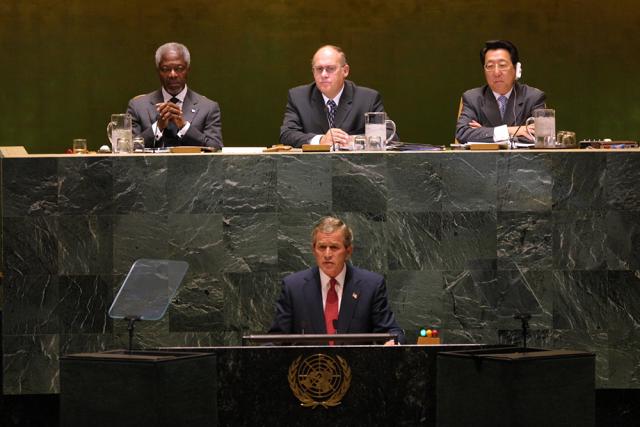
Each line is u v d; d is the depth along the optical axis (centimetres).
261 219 1574
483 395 984
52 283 1553
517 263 1573
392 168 1571
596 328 1573
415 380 1102
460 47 3038
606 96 3045
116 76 2995
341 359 1102
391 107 3039
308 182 1574
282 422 1098
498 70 1995
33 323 1553
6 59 2969
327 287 1450
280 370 1097
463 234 1574
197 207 1569
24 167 1545
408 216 1575
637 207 1566
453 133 3045
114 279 1559
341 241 1412
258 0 3027
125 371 978
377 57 3034
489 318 1575
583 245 1570
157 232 1566
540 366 973
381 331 1427
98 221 1558
